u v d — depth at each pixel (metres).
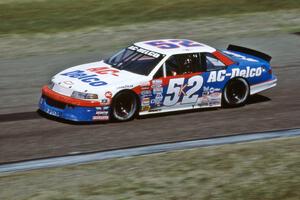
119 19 77.44
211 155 32.72
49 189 27.75
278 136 36.81
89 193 27.28
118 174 29.81
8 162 31.59
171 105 40.94
